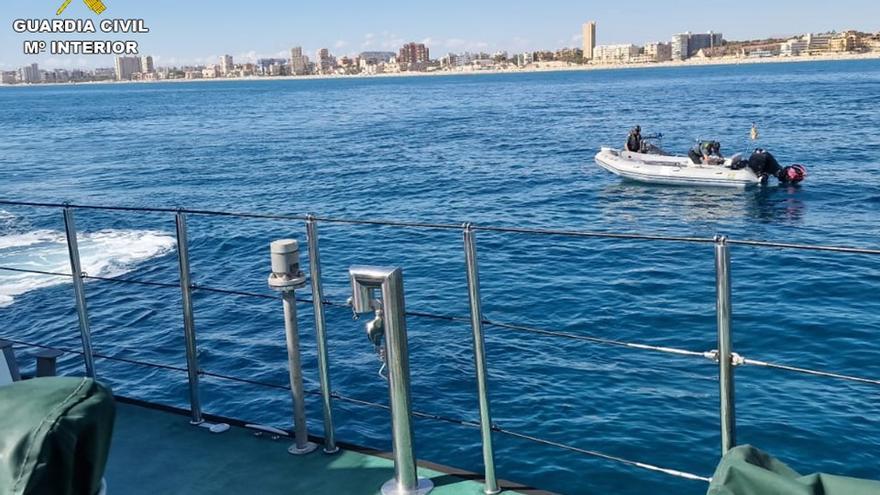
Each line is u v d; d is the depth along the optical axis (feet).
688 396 31.01
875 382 8.66
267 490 12.31
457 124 203.51
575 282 50.31
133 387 35.04
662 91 343.05
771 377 32.81
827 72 535.60
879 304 43.01
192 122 258.37
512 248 60.29
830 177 93.66
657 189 92.53
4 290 51.26
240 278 55.52
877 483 6.66
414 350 37.81
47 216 78.38
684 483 24.75
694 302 44.80
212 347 39.86
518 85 533.96
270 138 185.06
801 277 49.29
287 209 87.71
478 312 11.26
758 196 85.25
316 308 12.79
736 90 320.50
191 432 14.35
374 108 304.71
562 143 146.00
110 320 45.09
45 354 15.08
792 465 25.82
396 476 12.07
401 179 107.14
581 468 25.95
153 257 61.11
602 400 31.04
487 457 11.80
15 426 6.73
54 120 295.48
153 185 111.34
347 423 30.30
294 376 13.24
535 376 33.91
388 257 59.36
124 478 12.81
